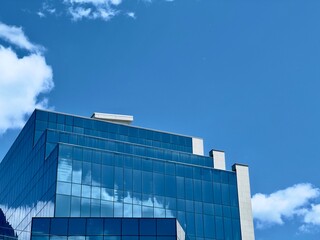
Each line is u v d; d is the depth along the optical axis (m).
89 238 65.56
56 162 74.88
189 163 90.19
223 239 83.56
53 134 82.00
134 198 78.56
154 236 65.88
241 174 90.44
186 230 81.31
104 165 78.00
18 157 95.19
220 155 93.31
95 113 95.38
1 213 99.88
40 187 79.25
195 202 83.88
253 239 85.81
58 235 65.50
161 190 81.56
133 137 94.06
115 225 66.31
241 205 87.50
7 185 99.31
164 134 96.56
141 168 81.06
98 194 75.69
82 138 83.75
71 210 72.81
